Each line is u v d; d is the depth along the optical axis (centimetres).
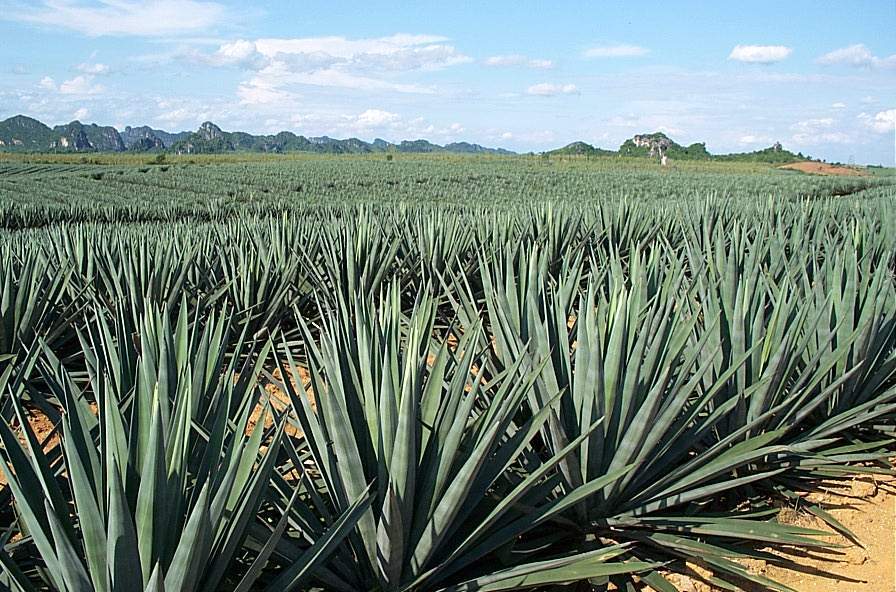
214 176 6712
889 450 438
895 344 513
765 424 403
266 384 593
